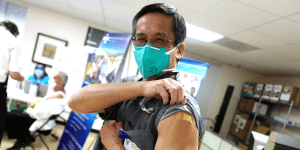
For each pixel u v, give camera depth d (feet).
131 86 1.43
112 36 6.13
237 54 11.41
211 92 15.51
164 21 1.63
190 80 5.55
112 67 5.32
